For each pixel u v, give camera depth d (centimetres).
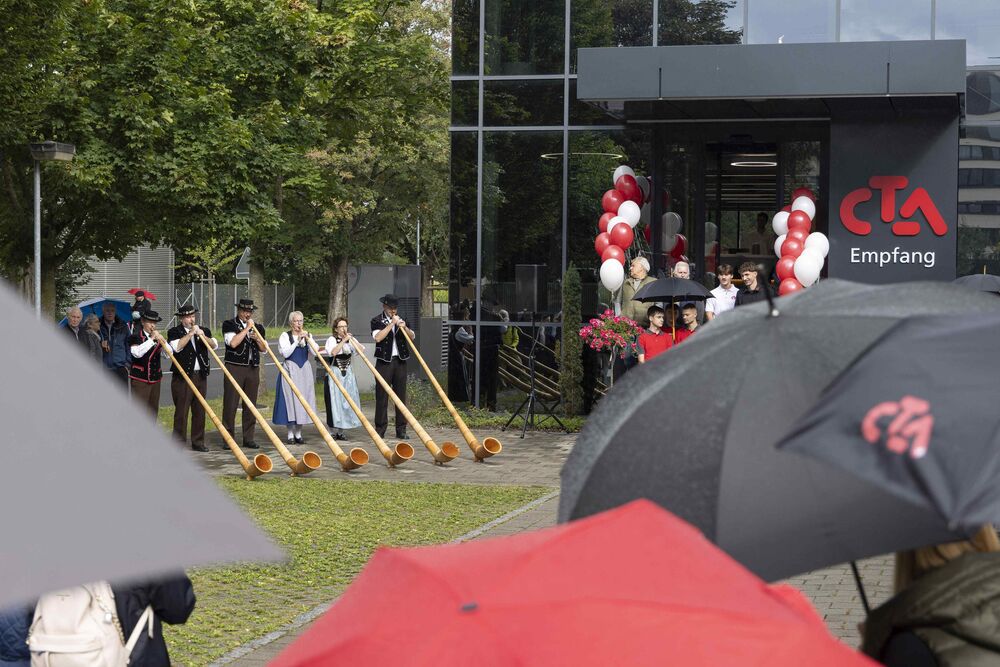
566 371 1869
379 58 2619
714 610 194
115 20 2025
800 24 1839
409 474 1412
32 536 126
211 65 2216
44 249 2212
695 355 308
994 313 251
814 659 189
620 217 1781
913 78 1572
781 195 1881
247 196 2183
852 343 297
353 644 198
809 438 217
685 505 280
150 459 138
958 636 254
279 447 1399
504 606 195
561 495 317
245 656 677
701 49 1638
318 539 1010
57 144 1877
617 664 183
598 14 1912
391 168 4344
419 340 2627
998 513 195
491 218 1944
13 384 136
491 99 1947
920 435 210
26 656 414
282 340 1694
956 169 1720
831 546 276
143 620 417
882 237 1742
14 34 1714
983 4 1767
